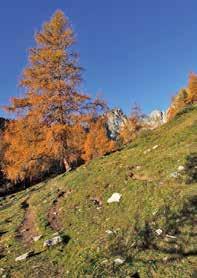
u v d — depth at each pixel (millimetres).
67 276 11125
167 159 16984
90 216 15281
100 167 20922
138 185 15633
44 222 16594
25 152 29562
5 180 56312
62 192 20516
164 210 12859
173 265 10195
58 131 28234
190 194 13297
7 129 30781
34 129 29312
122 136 61219
